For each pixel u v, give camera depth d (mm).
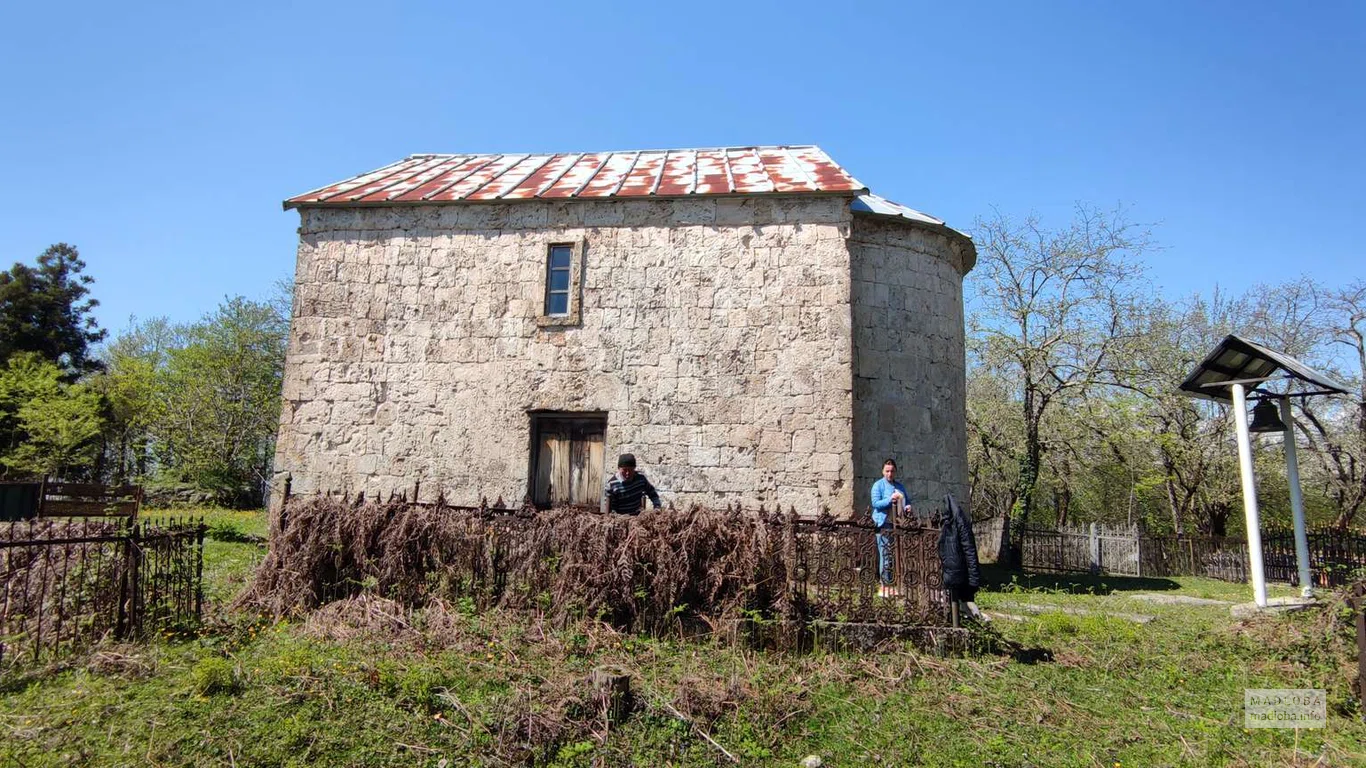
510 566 7367
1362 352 22203
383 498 12188
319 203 12930
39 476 25953
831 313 11797
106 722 4875
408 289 12773
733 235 12273
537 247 12672
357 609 7062
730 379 11883
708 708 5402
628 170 14570
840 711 5672
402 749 4762
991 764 4973
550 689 5469
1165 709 5973
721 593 7090
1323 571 12914
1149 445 23234
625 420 11977
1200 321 24375
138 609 6508
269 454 35031
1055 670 6723
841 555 7137
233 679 5438
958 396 13719
